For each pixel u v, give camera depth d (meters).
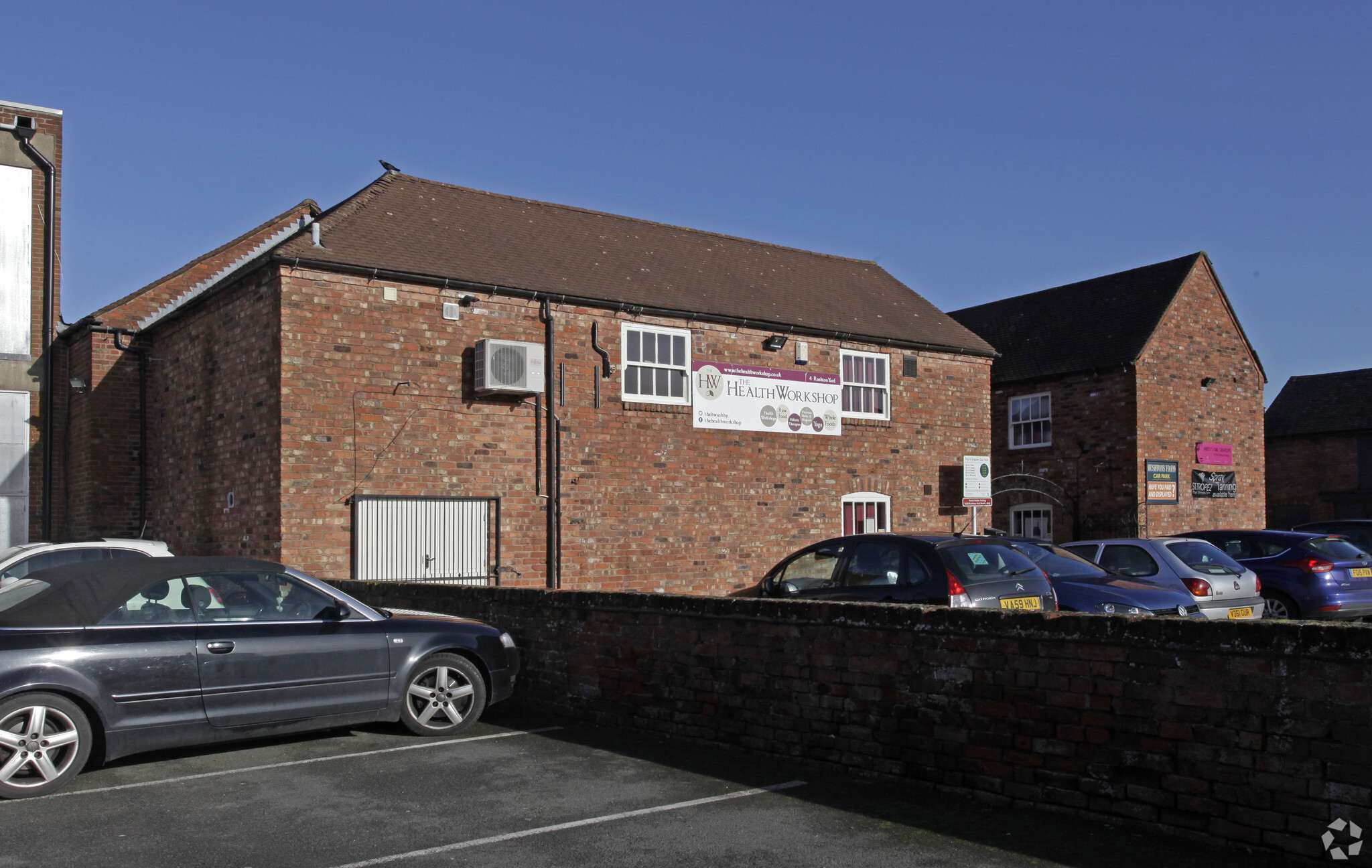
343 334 14.19
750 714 7.46
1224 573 12.01
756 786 6.57
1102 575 10.81
